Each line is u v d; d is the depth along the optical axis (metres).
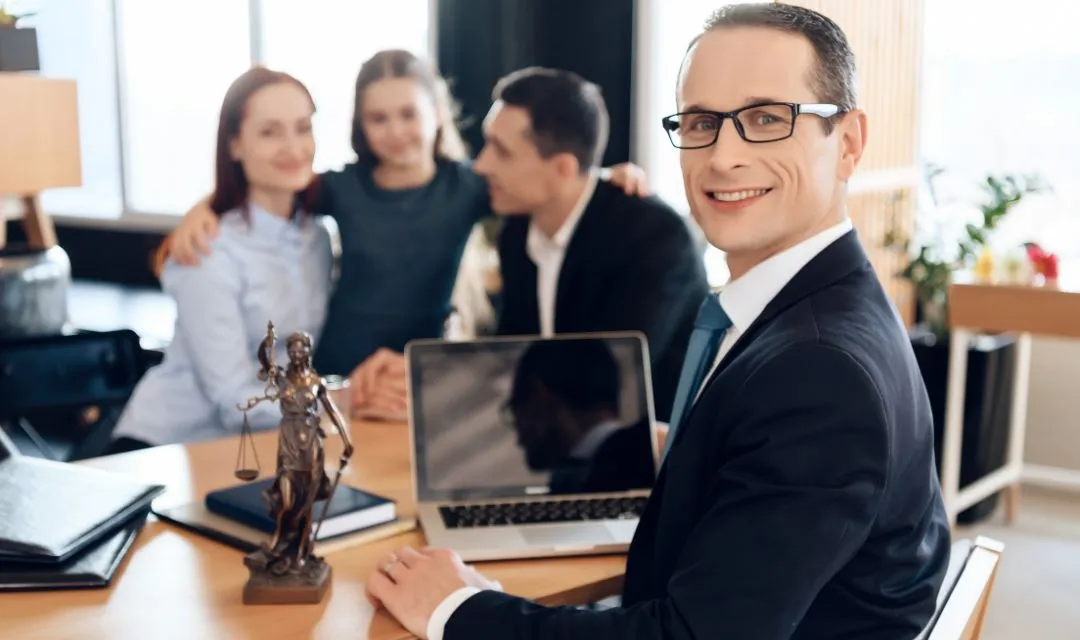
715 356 1.47
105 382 2.88
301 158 2.56
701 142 1.38
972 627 1.32
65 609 1.36
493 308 3.43
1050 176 4.12
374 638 1.30
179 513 1.67
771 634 1.14
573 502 1.72
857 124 1.40
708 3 4.15
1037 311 3.52
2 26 2.79
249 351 2.60
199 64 6.00
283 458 1.39
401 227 2.79
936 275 3.85
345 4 5.34
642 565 1.41
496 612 1.27
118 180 6.34
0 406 2.76
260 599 1.39
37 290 3.49
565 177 2.69
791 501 1.16
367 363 2.26
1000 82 4.16
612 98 4.38
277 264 2.61
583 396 1.78
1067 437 4.38
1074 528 4.00
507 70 4.58
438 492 1.72
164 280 2.56
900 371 1.27
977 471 3.90
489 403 1.77
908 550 1.29
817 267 1.35
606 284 2.69
